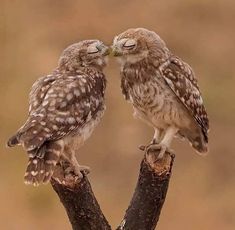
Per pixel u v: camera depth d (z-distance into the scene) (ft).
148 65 33.63
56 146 30.04
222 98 70.08
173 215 57.36
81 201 30.58
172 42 79.25
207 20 81.20
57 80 31.65
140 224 31.17
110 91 66.59
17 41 70.38
